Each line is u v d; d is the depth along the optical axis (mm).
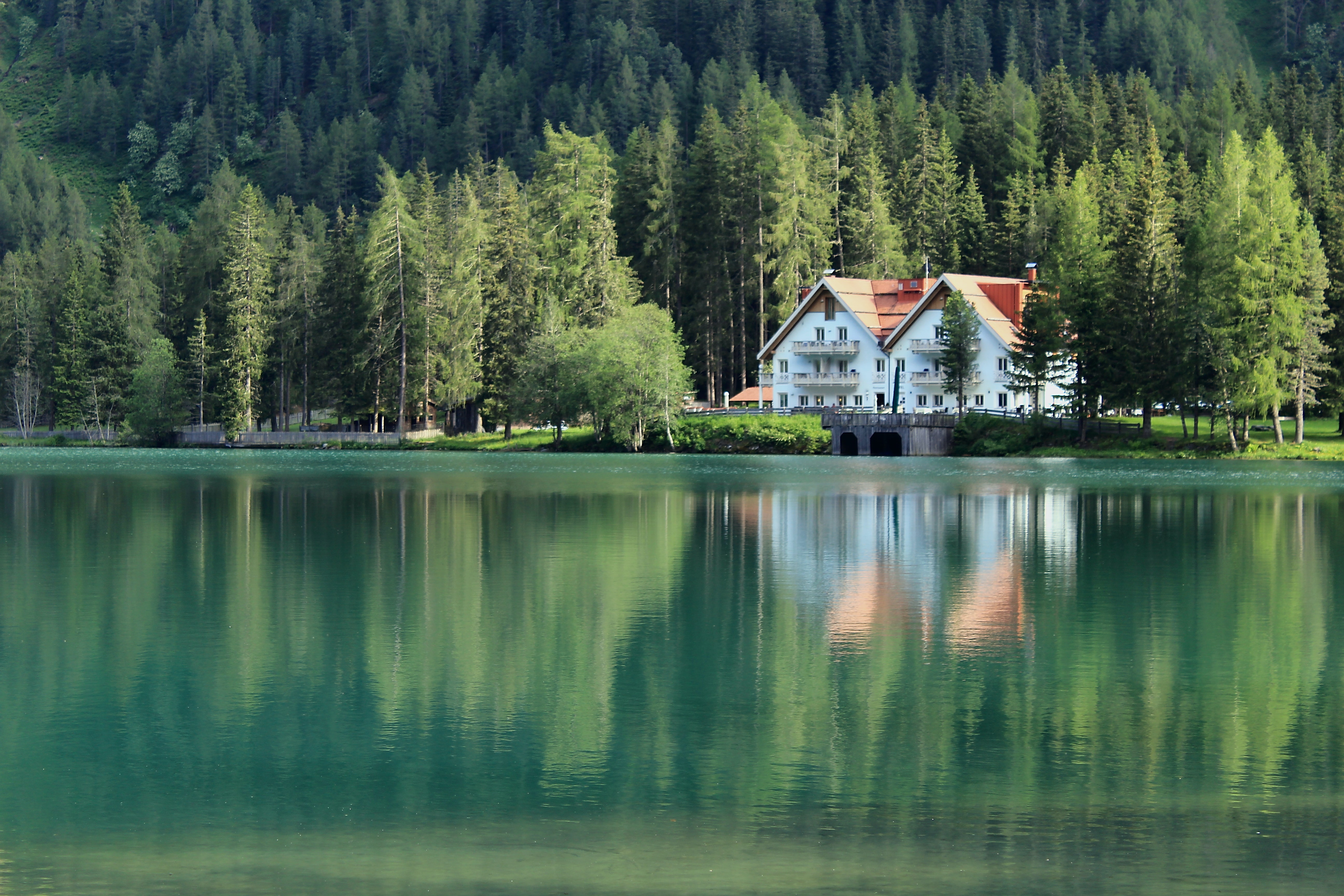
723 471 120688
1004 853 21516
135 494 93375
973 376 162000
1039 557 56312
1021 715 29406
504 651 36031
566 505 83062
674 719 29188
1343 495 89750
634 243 199375
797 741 27453
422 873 20766
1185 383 134125
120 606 43188
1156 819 23000
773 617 41375
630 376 152875
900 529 67625
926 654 35750
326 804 23859
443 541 62031
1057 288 146375
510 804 23781
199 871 20922
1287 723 28750
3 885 20375
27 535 64625
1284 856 21375
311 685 32250
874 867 20938
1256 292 128875
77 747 27188
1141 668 34000
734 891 20031
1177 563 54500
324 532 66250
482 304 167250
